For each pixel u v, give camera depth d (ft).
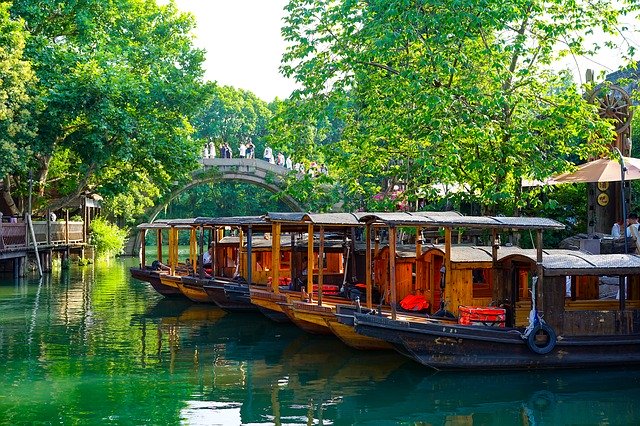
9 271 113.60
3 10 90.63
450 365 44.37
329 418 36.99
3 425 35.60
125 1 116.06
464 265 49.60
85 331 61.77
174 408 38.50
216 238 81.25
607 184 71.92
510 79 63.05
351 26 63.93
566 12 63.21
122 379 44.62
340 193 102.58
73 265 135.64
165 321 67.41
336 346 54.34
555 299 44.50
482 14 57.31
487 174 63.21
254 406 38.86
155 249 216.54
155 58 117.19
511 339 44.09
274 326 64.08
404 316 48.78
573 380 43.21
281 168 158.30
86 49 109.60
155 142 106.83
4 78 88.74
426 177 67.56
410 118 61.26
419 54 64.54
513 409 38.29
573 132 62.54
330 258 71.31
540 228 44.62
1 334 60.23
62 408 38.42
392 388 42.16
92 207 150.20
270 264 75.97
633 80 69.87
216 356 51.19
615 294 51.52
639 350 45.01
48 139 100.53
